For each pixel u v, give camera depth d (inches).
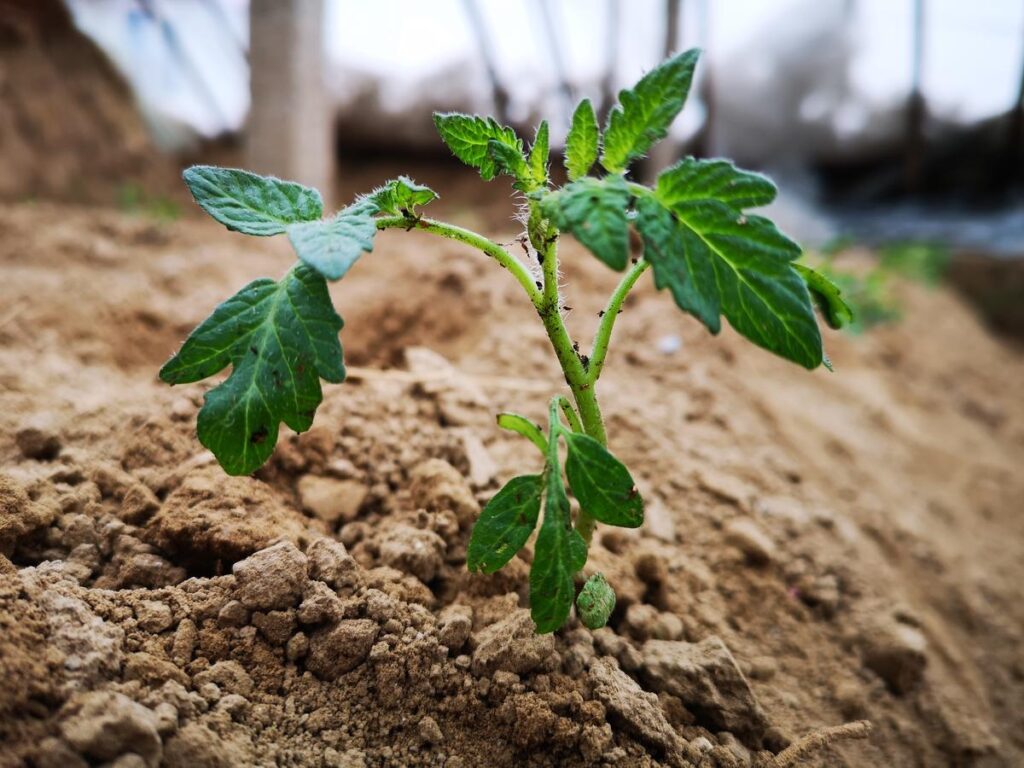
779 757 9.0
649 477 13.4
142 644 7.8
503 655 8.5
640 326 19.1
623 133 7.8
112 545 9.1
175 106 52.6
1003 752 11.5
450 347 16.8
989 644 14.3
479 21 48.6
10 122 37.3
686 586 11.3
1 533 8.6
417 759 7.9
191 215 38.0
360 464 11.4
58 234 21.8
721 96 54.2
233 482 9.9
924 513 17.7
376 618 8.6
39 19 40.6
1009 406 30.7
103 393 12.8
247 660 8.2
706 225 7.2
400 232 27.1
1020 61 47.7
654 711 8.4
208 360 7.6
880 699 11.2
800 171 60.9
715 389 17.4
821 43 49.7
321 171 33.4
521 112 55.4
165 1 44.3
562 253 22.2
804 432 18.3
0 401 11.6
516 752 8.1
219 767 6.9
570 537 7.5
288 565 8.6
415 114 60.8
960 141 54.3
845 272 35.9
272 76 31.3
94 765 6.4
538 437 8.3
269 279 8.0
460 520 10.6
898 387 26.9
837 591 12.6
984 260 49.3
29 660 6.7
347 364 15.2
